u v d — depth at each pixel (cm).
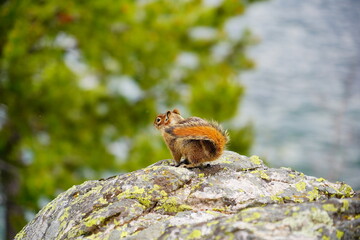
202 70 1841
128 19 1698
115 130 1747
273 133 6009
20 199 1619
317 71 11256
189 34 1881
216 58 1928
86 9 1634
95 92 1656
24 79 1571
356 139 2080
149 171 484
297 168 3828
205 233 346
